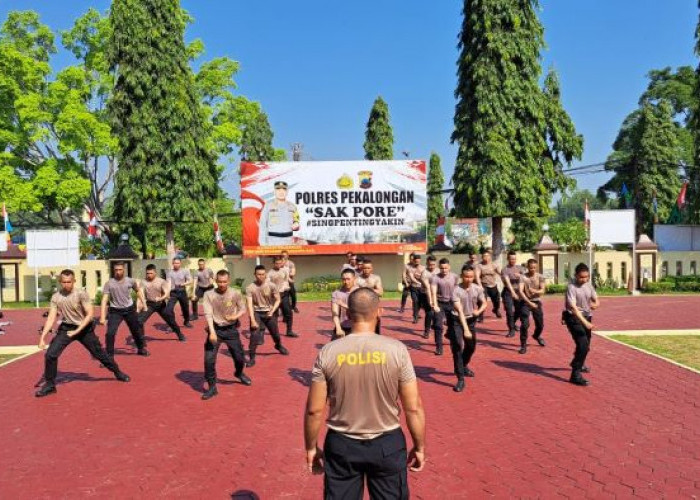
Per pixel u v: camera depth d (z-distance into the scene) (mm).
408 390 3574
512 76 21188
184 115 22906
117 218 23156
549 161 23203
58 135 26938
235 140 32188
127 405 8266
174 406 8180
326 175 25078
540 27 21891
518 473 5703
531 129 21656
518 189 21297
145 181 22656
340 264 26188
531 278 11570
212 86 32750
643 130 38531
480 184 21156
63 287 9094
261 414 7758
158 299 12531
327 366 3572
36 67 26156
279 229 24938
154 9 22703
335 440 3555
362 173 25203
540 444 6492
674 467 5801
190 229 31859
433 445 6492
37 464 6125
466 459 6078
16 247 25984
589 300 9125
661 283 25234
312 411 3596
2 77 25016
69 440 6840
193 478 5719
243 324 15781
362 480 3609
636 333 13766
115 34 22625
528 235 35375
